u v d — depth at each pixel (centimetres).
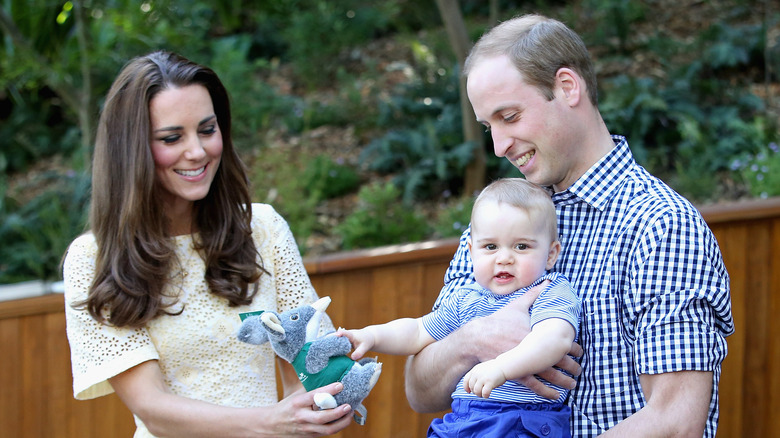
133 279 192
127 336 192
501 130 173
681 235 156
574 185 173
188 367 200
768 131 617
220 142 198
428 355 187
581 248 175
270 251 215
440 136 675
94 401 307
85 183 672
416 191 638
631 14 799
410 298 328
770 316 345
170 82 190
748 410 347
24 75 671
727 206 337
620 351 165
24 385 297
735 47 708
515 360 160
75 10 634
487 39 176
